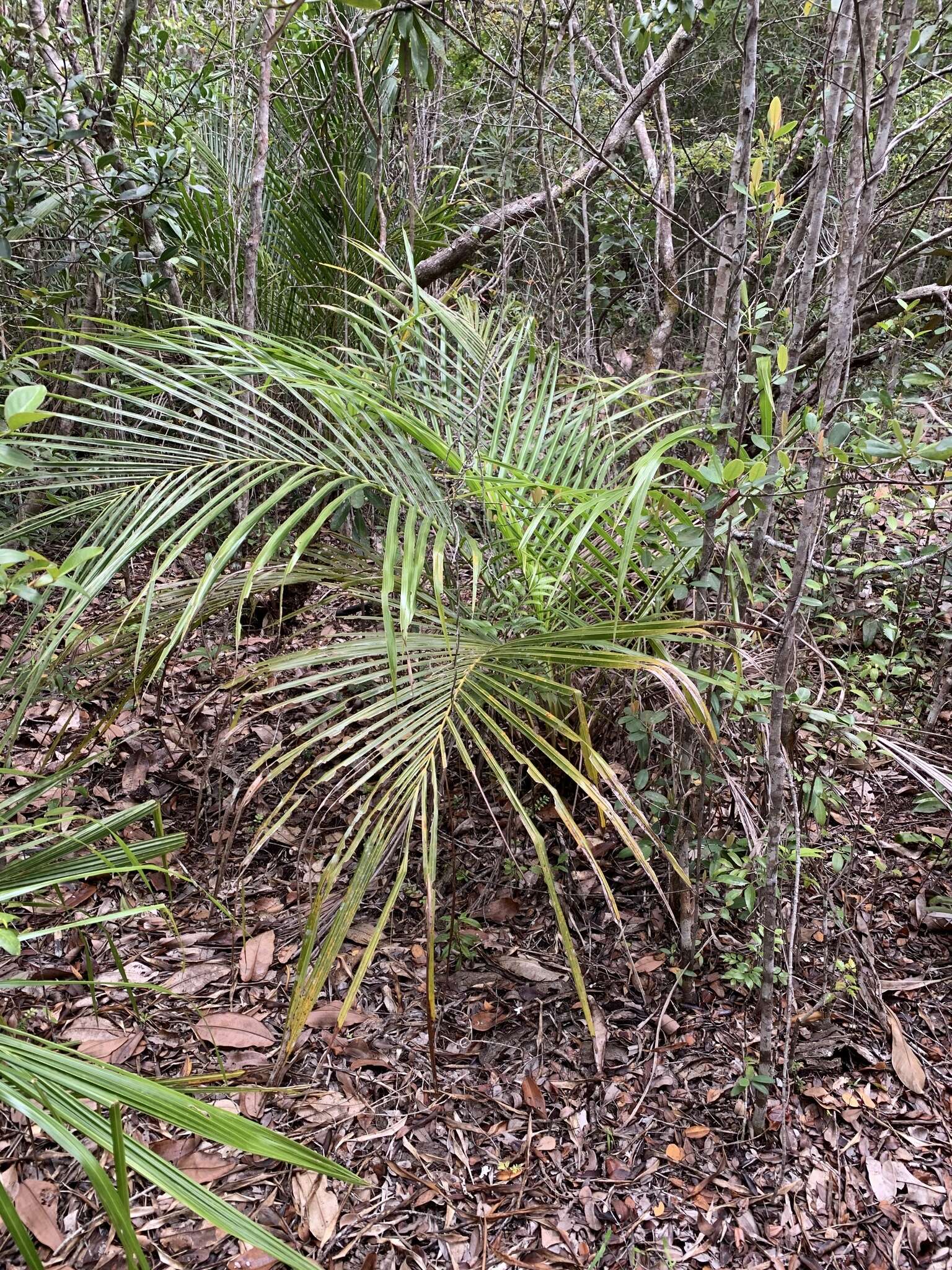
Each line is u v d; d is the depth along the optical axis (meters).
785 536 2.62
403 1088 1.69
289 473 1.95
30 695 1.52
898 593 2.54
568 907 2.06
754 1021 1.79
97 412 3.36
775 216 1.62
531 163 3.80
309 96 3.08
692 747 1.75
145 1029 1.79
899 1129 1.62
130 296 3.17
